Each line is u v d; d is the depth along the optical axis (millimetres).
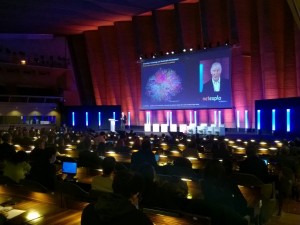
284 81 23172
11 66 32250
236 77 24656
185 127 24312
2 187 4676
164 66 27703
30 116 33281
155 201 4059
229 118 25203
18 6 25719
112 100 33844
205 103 25234
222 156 8719
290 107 18078
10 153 6242
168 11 28234
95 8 26891
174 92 27109
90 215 2482
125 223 2334
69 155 10492
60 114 34594
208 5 25312
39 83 34531
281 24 22859
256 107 21016
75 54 36375
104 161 4570
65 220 3506
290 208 7738
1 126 30031
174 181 4598
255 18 24156
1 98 31531
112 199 2430
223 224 3479
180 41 27141
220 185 3832
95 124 30516
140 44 30266
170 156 8977
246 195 5098
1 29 32500
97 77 34531
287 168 7480
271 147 12133
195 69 25750
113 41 32781
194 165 8500
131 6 26734
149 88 28844
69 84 36312
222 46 24078
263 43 23156
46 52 35594
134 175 2600
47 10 27078
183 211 3684
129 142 13617
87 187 6105
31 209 3885
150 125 26734
